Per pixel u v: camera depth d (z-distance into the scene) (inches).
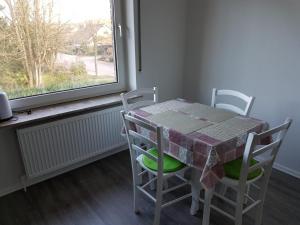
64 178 92.5
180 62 116.9
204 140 54.9
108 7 95.7
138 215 73.7
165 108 77.4
